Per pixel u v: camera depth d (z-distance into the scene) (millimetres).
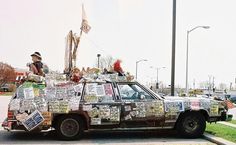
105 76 10766
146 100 10695
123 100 10602
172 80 15789
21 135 11375
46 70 11688
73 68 11570
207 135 10977
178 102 10836
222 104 11266
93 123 10406
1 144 9836
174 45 15766
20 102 10211
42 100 10281
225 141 9914
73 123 10430
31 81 10422
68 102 10305
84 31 13133
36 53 11156
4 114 19000
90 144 9891
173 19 15805
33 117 10195
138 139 10805
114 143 10086
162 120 10750
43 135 11367
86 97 10438
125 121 10555
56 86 10430
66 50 13562
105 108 10461
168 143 10141
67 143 10023
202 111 11070
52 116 10266
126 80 10742
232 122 14875
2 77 84750
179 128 10961
